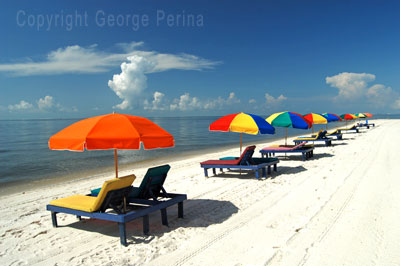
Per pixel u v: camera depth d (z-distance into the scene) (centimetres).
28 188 938
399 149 1364
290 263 355
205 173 936
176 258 380
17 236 486
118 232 488
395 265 342
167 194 558
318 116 1448
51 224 542
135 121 463
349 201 596
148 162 1462
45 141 3186
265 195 679
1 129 6775
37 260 393
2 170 1315
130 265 365
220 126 845
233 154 1622
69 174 1183
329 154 1337
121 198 475
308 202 605
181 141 2850
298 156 1340
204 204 632
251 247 405
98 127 422
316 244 405
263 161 955
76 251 417
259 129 793
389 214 508
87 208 458
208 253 392
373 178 790
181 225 507
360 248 388
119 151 2039
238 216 541
